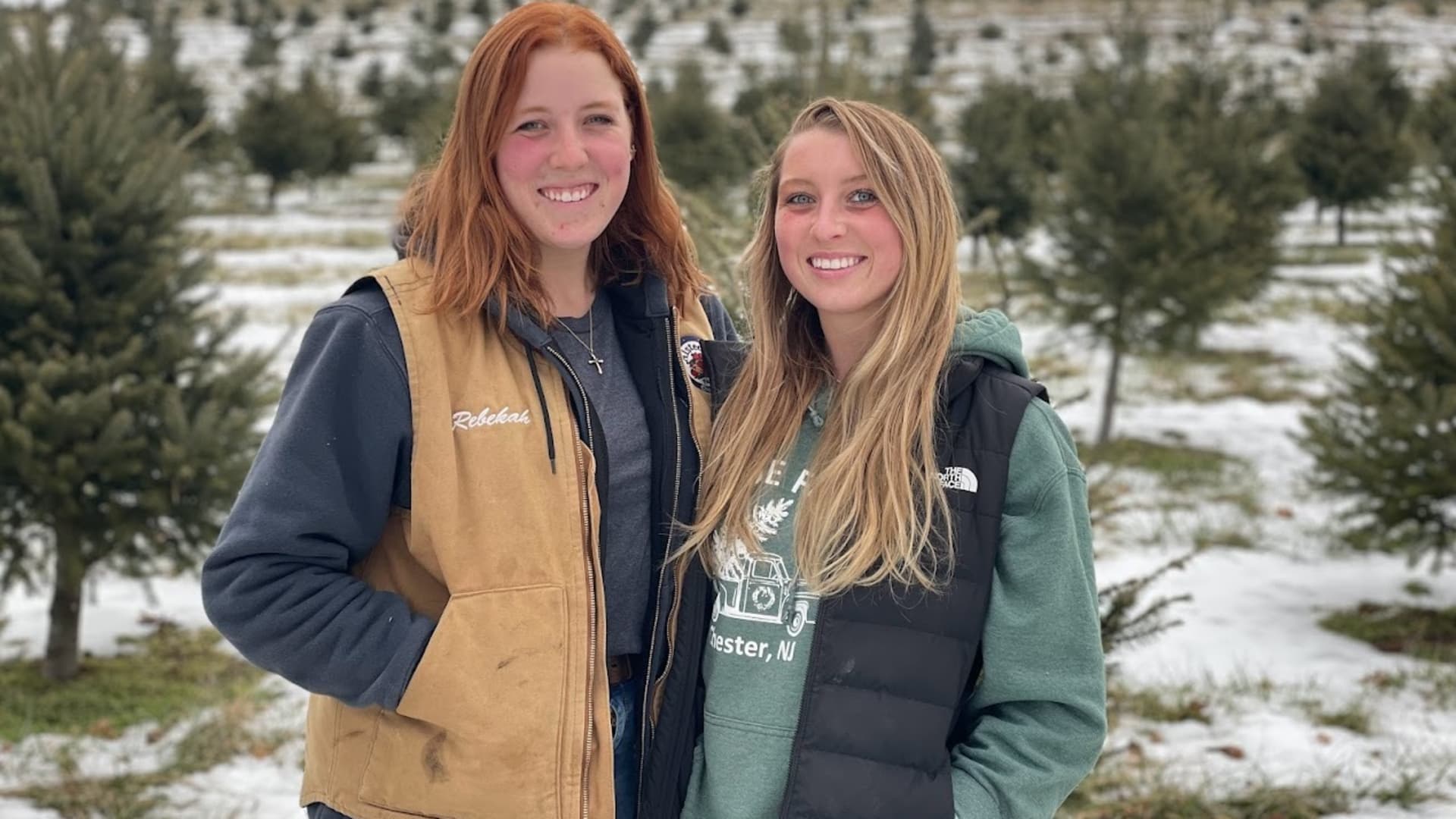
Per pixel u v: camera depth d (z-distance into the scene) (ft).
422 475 5.76
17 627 21.21
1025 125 65.21
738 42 184.85
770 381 6.51
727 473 6.43
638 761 6.58
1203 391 42.04
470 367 5.93
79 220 16.70
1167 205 33.04
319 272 60.18
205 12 207.92
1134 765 15.81
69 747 16.08
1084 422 37.47
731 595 6.27
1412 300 21.49
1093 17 189.26
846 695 5.84
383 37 197.67
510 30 5.98
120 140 17.58
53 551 18.34
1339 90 70.49
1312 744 16.57
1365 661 19.86
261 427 26.91
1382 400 21.36
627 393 6.63
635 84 6.55
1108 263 33.68
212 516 17.93
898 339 6.04
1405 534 21.71
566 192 6.10
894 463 5.90
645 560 6.53
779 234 6.38
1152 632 12.42
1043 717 6.00
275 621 5.56
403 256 6.52
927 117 37.19
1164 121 36.58
